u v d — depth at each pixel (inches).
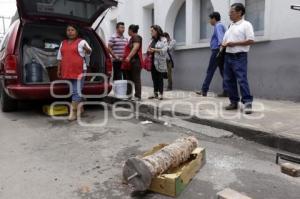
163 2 418.0
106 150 174.4
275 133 176.4
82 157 164.2
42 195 124.4
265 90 285.6
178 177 121.2
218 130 204.1
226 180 134.2
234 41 223.1
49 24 271.9
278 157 151.9
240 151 169.6
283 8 265.0
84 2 261.9
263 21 300.4
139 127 223.3
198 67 368.8
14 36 252.2
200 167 145.7
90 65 280.4
